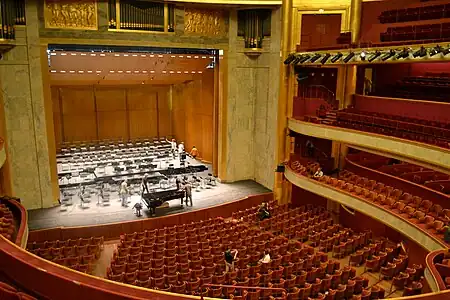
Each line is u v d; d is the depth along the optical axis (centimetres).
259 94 1706
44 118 1418
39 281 539
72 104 2108
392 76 1667
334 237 1198
